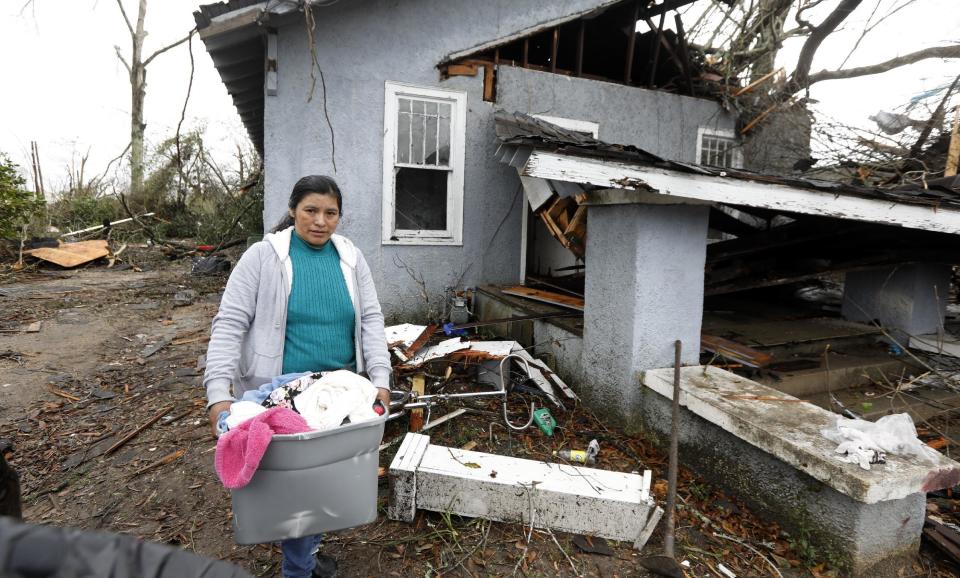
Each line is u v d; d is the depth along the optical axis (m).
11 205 9.91
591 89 7.05
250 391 1.81
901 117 6.55
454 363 4.66
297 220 1.98
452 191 6.52
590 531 2.63
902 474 2.24
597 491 2.65
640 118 7.42
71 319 6.71
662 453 3.45
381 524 2.71
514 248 6.87
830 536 2.44
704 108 7.87
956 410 3.75
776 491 2.70
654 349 3.65
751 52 8.57
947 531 2.64
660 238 3.56
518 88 6.64
